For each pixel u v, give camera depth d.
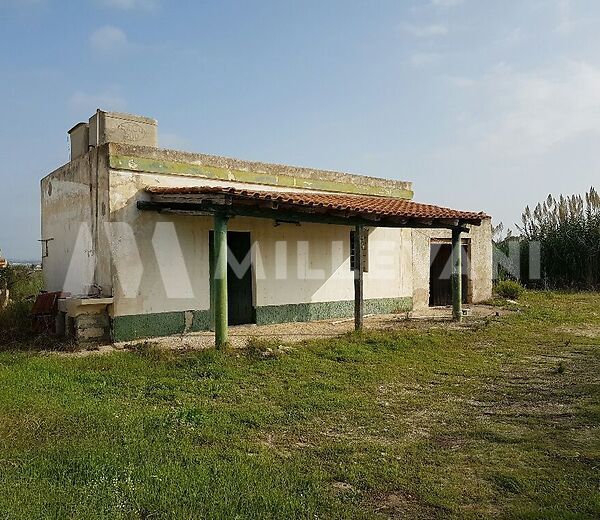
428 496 3.86
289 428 5.39
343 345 9.20
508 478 4.16
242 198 8.30
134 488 3.71
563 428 5.46
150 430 4.98
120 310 9.49
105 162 9.58
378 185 14.96
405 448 4.86
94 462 4.14
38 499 3.53
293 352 8.68
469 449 4.88
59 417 5.22
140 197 9.81
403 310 15.09
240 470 4.14
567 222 22.86
